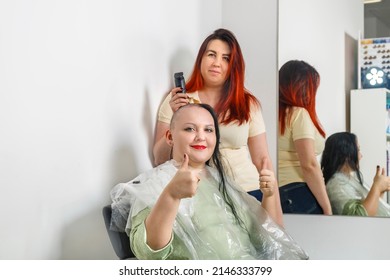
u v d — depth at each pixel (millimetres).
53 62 1240
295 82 2062
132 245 1153
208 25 2084
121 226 1297
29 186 1173
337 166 1992
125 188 1279
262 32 2145
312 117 2035
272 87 2119
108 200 1449
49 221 1233
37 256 1199
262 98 2129
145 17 1627
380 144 1947
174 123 1394
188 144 1355
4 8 1105
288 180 2055
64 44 1275
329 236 2006
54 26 1243
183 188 1066
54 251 1251
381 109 1952
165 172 1314
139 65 1599
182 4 1870
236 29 2186
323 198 2006
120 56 1499
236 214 1362
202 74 1791
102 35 1418
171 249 1163
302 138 2041
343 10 2016
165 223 1090
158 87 1713
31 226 1181
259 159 1824
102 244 1429
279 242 1386
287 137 2062
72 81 1304
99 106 1409
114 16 1471
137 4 1582
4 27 1105
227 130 1776
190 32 1934
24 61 1156
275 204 1487
